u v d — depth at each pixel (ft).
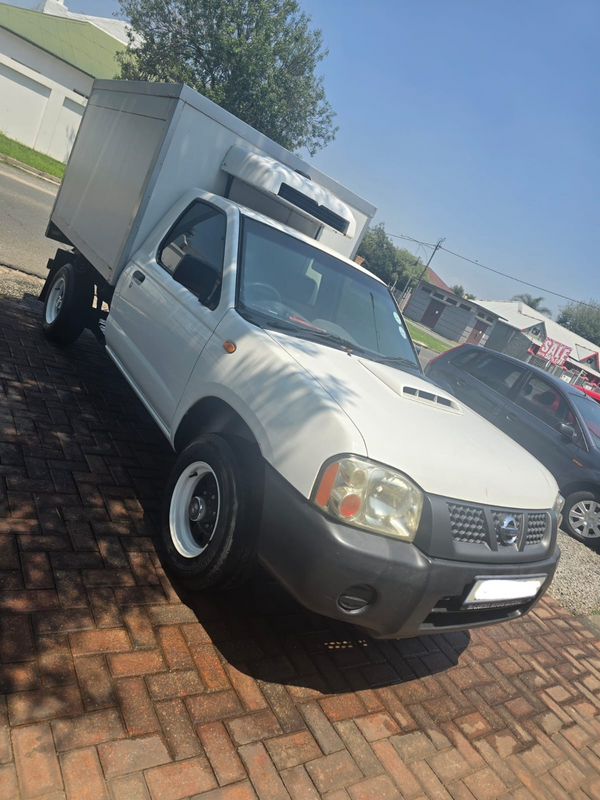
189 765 7.24
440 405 11.45
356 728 9.07
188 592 10.36
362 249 219.00
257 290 12.10
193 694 8.30
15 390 15.15
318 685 9.62
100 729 7.20
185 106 14.48
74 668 7.86
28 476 11.62
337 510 8.14
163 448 15.26
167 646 8.95
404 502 8.40
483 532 9.23
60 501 11.25
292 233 14.14
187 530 10.55
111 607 9.19
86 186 19.15
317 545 8.13
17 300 22.67
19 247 31.86
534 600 10.50
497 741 10.23
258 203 16.57
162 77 90.17
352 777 8.14
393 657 11.32
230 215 13.06
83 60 94.89
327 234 18.33
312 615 11.31
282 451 8.88
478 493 9.23
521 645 14.02
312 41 85.20
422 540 8.47
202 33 85.05
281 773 7.70
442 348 128.26
